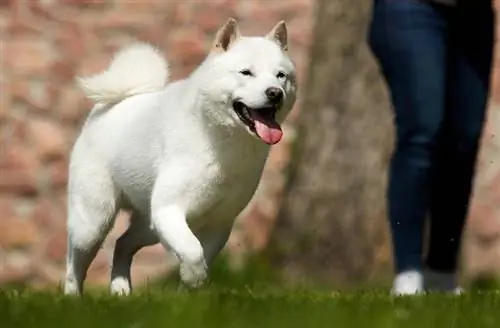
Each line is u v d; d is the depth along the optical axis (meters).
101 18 20.12
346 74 18.59
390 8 12.10
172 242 11.41
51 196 19.98
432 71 12.00
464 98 12.37
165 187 11.62
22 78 20.17
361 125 18.53
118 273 12.89
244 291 11.75
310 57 18.89
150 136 11.91
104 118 12.44
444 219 12.56
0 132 20.12
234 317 9.71
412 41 12.00
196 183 11.62
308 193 18.67
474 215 19.42
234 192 11.81
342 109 18.59
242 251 19.14
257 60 11.50
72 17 20.19
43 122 20.09
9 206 20.03
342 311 10.00
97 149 12.34
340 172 18.56
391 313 9.91
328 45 18.70
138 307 10.02
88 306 10.13
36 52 20.20
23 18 20.22
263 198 19.39
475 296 10.83
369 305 10.31
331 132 18.64
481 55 12.33
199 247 11.39
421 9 12.02
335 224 18.53
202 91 11.53
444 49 12.07
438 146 12.19
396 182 12.17
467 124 12.41
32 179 20.02
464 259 19.31
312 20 19.72
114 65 12.53
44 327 9.47
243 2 19.89
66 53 20.14
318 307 10.16
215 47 11.65
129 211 12.74
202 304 10.07
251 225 19.31
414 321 9.68
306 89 18.86
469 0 12.16
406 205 12.14
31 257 19.91
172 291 11.71
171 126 11.73
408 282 12.09
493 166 19.42
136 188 12.14
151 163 11.91
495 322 9.69
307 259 18.58
